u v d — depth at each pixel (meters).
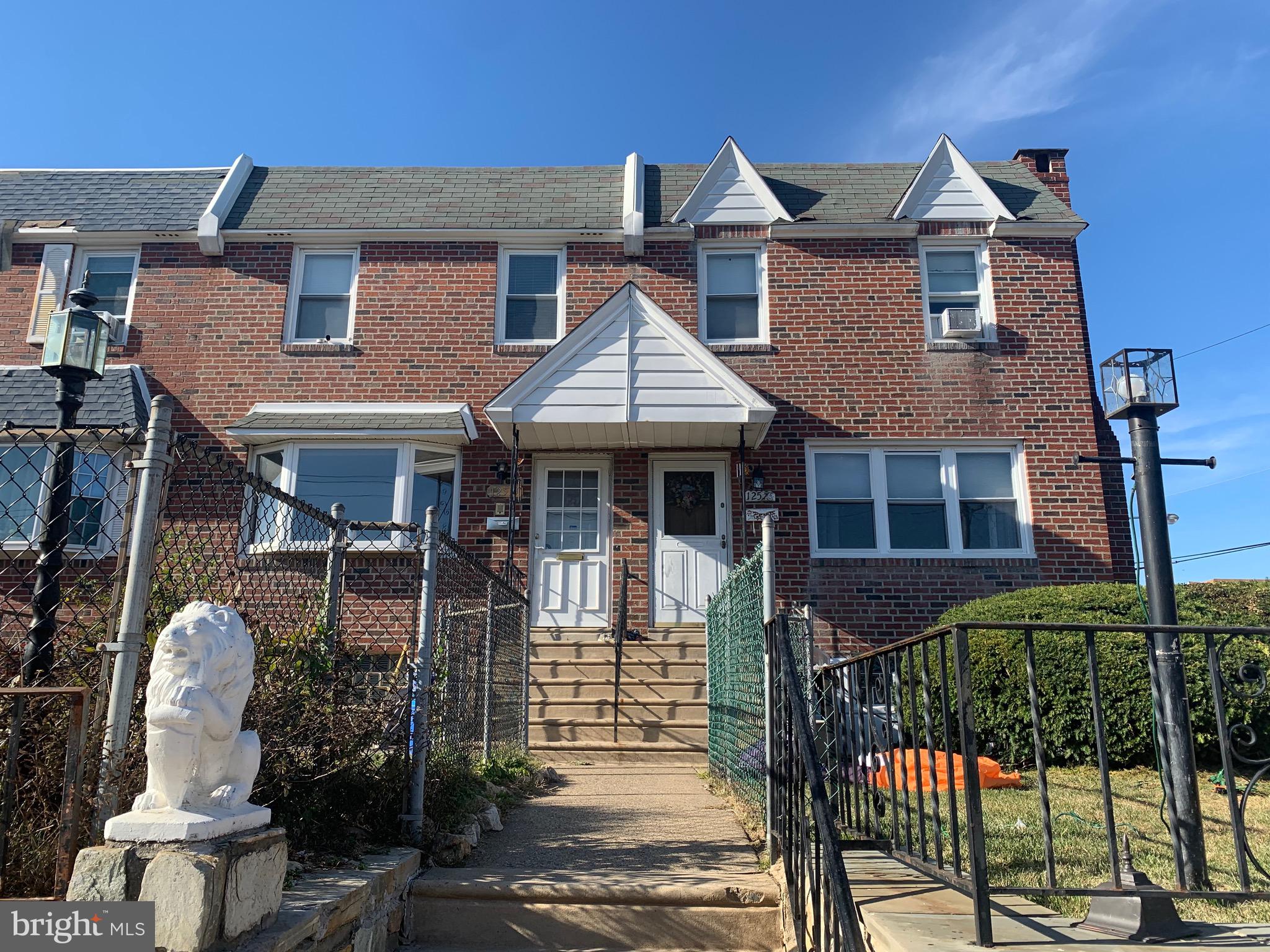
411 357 11.94
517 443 11.12
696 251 12.34
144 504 3.29
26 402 10.72
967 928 3.03
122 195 12.90
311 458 11.28
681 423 10.59
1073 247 12.16
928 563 11.24
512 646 7.96
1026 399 11.70
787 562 11.26
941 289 12.20
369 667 5.78
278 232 12.12
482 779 6.20
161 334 11.91
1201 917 3.50
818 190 13.04
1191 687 7.41
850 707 4.67
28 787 3.37
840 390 11.77
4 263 8.77
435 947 4.08
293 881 3.55
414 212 12.59
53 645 3.96
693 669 10.17
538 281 12.41
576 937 4.11
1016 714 7.70
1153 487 4.64
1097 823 5.42
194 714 2.72
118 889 2.55
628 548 11.38
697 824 5.69
